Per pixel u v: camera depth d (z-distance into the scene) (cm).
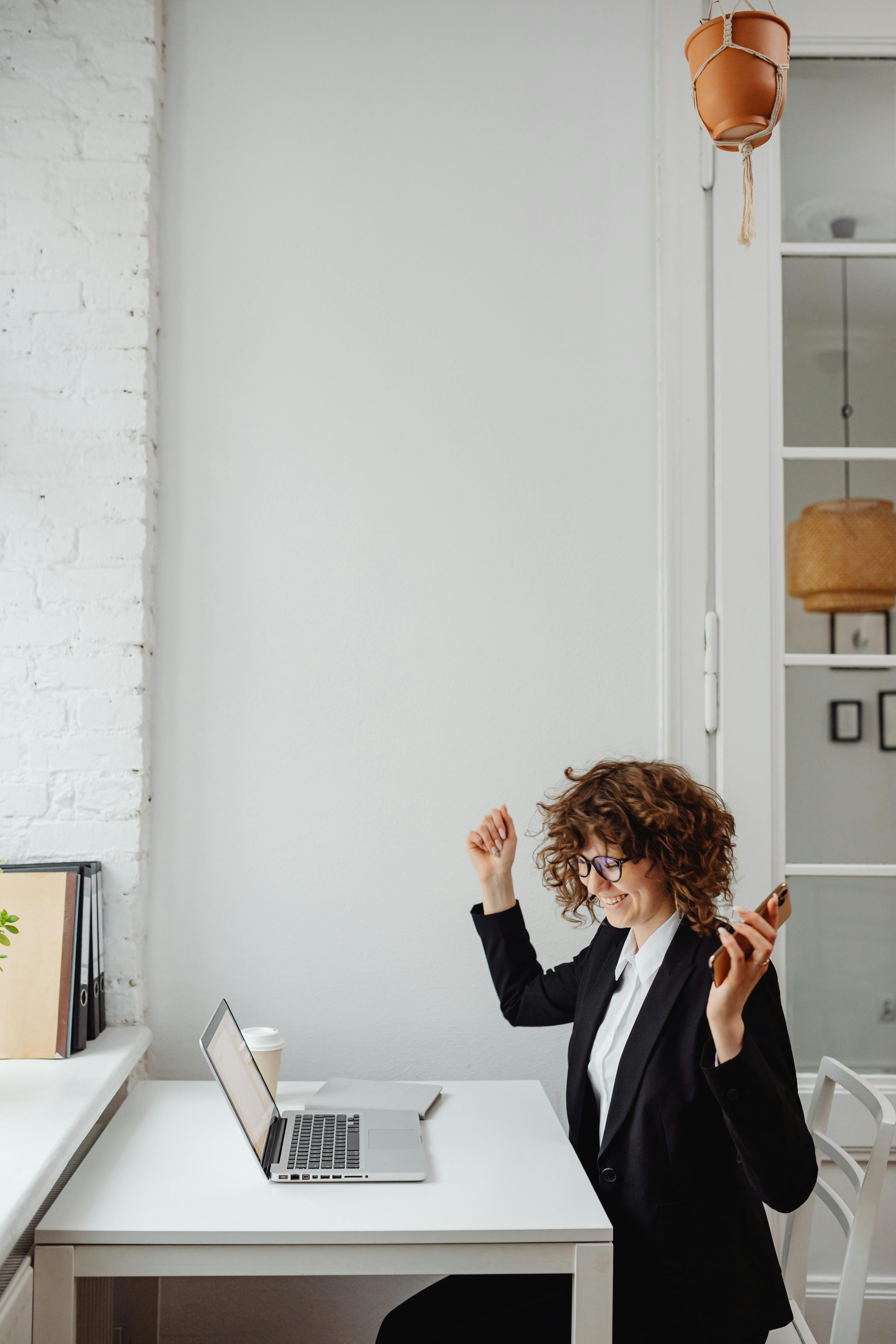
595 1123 145
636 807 138
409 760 201
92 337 193
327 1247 121
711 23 131
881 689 205
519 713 202
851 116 210
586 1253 121
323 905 198
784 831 202
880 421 207
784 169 210
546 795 181
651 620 204
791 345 208
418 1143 145
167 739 198
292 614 201
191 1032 195
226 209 204
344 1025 197
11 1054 165
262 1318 191
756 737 201
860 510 206
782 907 124
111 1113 172
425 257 206
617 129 208
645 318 207
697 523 204
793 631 205
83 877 175
